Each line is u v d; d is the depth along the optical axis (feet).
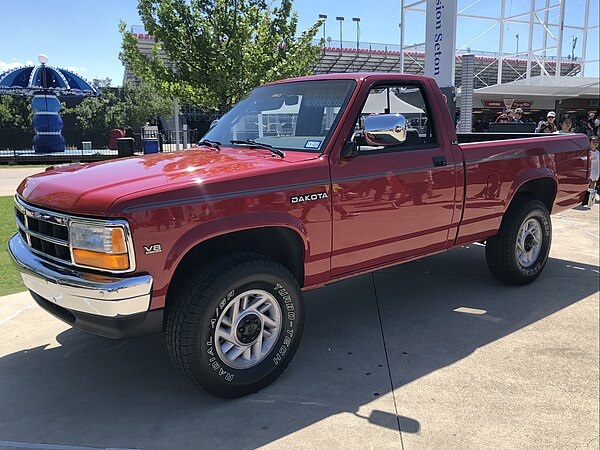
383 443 9.00
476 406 10.12
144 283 8.90
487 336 13.30
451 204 13.87
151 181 9.46
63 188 9.68
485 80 138.92
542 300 15.79
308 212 10.83
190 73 36.68
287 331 10.98
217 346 9.89
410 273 18.65
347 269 12.16
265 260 10.38
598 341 12.92
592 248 21.88
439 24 39.01
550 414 9.82
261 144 12.41
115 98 134.31
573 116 79.77
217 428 9.49
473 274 18.39
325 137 11.55
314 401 10.36
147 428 9.52
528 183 16.92
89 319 9.34
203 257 10.73
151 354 12.54
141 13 36.24
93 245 8.84
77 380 11.31
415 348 12.67
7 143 93.09
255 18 36.42
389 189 12.23
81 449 8.91
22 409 10.18
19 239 11.48
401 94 13.05
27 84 75.92
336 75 12.88
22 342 13.16
